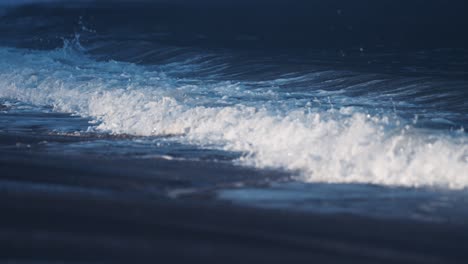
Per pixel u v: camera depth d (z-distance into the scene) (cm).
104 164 2420
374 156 2311
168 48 6294
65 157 2545
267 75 4859
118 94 3838
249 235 1582
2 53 6438
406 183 2148
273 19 7825
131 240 1516
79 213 1719
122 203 1842
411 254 1481
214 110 3142
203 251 1457
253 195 2002
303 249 1491
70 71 5141
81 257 1399
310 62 5425
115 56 6284
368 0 8112
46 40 7238
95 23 7925
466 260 1452
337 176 2233
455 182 2128
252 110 3125
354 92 4122
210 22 7875
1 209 1739
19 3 8756
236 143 2770
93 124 3409
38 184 2069
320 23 7681
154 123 3169
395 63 5412
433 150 2283
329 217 1761
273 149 2628
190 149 2720
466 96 3878
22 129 3278
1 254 1409
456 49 6116
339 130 2600
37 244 1473
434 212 1830
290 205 1886
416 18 7575
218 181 2189
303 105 3506
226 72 5109
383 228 1670
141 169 2347
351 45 6525
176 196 1970
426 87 4172
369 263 1418
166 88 3984
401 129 2520
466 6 7781
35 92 4409
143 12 8306
